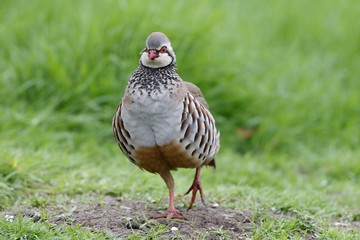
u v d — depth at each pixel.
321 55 17.30
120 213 7.15
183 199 8.16
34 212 7.05
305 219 7.11
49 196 8.14
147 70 6.58
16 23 13.58
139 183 8.88
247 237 6.57
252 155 12.48
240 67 13.67
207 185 9.78
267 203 7.98
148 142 6.61
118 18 12.71
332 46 17.91
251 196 8.40
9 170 8.48
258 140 12.68
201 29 13.02
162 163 6.93
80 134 11.34
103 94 12.00
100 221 6.86
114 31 12.41
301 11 19.41
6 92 12.05
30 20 13.72
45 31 13.21
